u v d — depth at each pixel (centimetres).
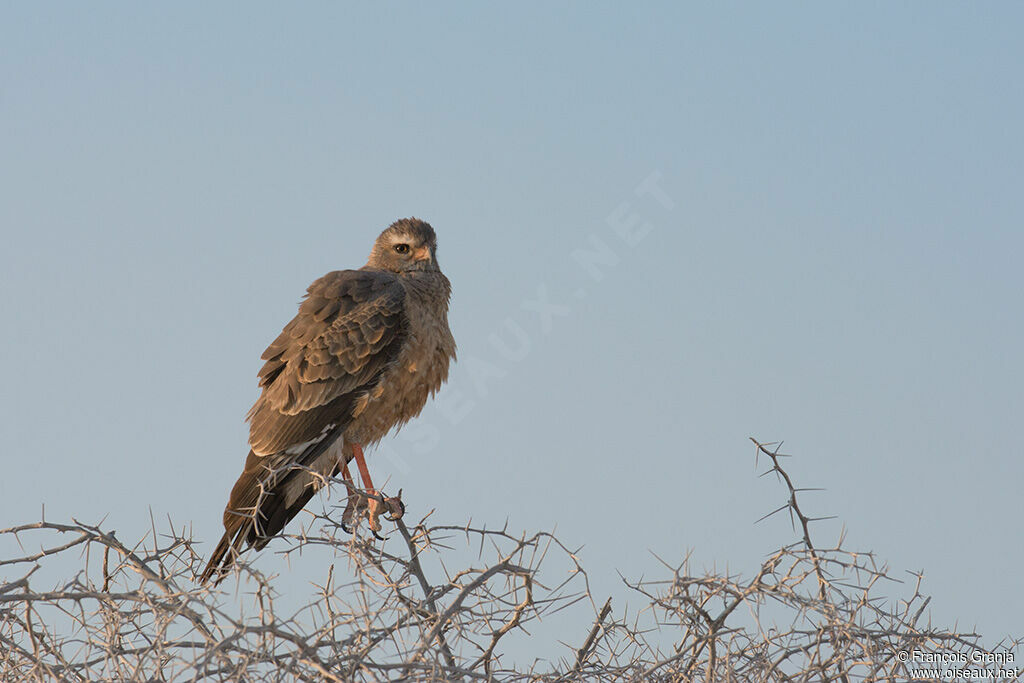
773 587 709
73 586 722
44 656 776
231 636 658
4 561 775
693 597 721
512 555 791
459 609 757
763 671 735
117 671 708
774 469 790
